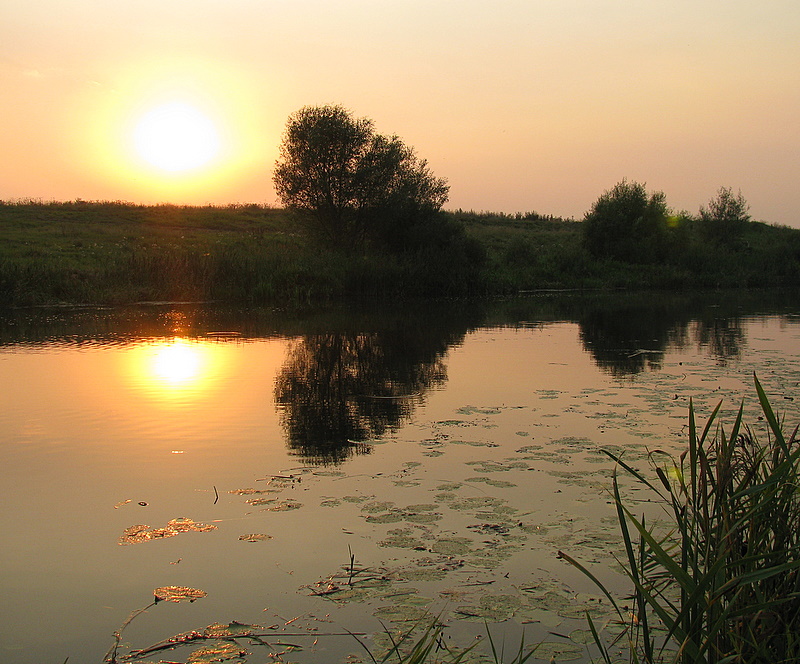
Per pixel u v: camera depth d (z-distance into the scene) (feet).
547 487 19.56
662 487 19.45
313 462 21.84
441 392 32.19
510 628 12.76
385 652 12.02
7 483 19.90
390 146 102.63
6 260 77.66
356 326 59.16
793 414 27.04
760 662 9.52
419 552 15.61
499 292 99.91
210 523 17.16
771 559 10.16
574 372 37.19
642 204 127.24
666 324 61.11
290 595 13.88
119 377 35.42
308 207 104.94
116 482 20.01
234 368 38.24
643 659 11.41
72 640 12.40
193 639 12.42
